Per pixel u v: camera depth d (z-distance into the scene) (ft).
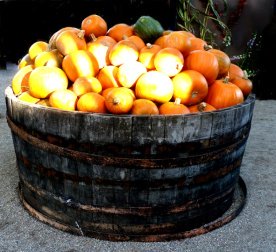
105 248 7.89
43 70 8.30
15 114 8.47
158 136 7.28
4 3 28.78
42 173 8.33
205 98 8.64
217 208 8.83
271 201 10.14
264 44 21.27
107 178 7.62
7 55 31.12
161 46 9.15
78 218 8.23
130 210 7.87
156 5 24.71
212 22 22.71
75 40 8.77
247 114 8.57
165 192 7.80
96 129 7.28
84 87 7.99
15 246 7.97
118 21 27.32
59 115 7.49
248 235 8.56
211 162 8.02
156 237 8.13
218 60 9.02
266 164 12.63
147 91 7.83
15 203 9.66
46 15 29.63
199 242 8.22
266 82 21.35
